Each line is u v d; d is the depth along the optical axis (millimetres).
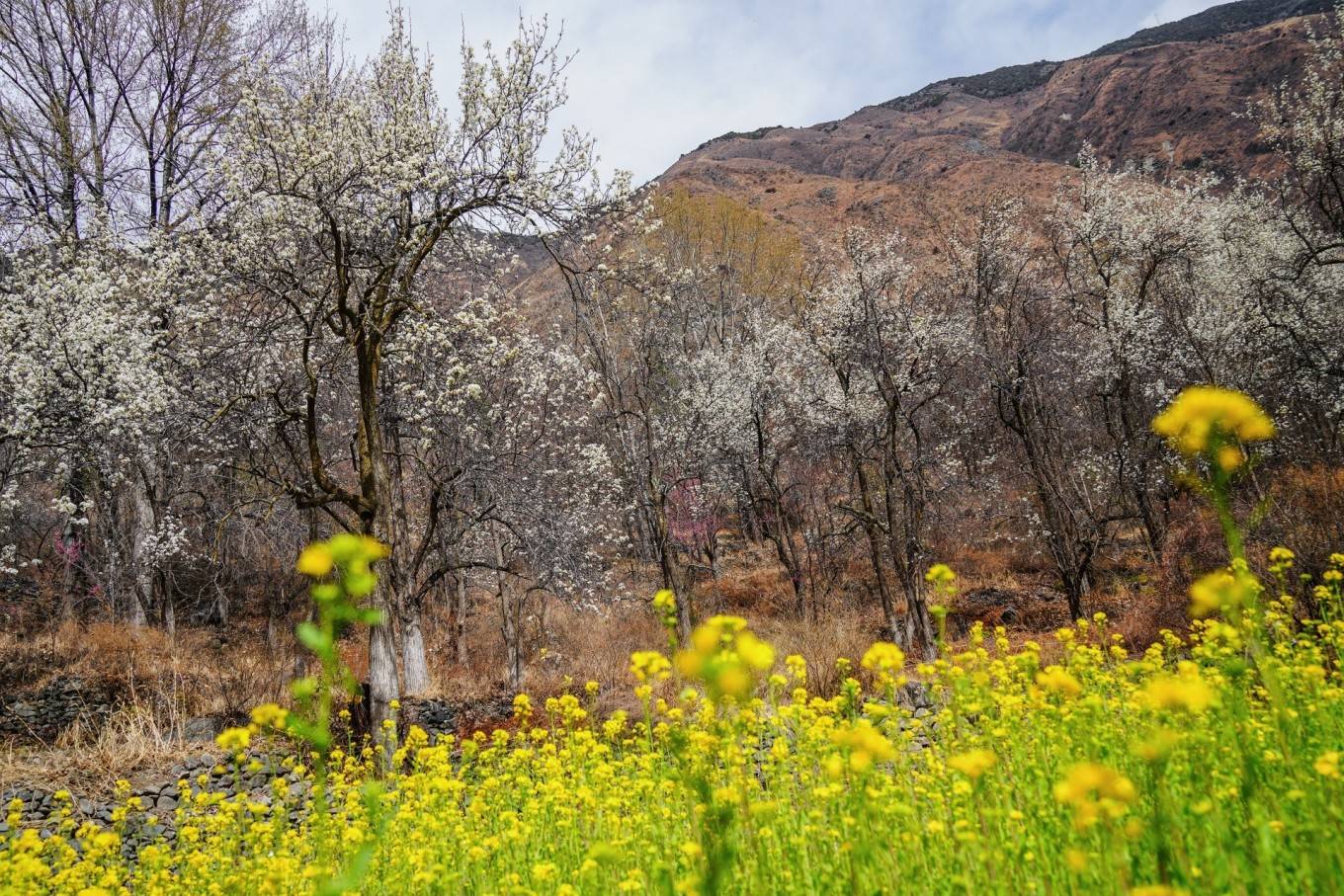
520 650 16594
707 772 3381
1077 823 2336
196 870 5078
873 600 20406
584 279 12992
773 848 3307
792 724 4840
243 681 13484
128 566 16594
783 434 23312
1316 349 15570
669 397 22859
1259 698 4840
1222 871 2549
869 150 141500
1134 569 18656
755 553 26234
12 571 15578
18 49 20375
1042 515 18469
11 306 15141
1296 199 19969
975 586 20250
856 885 2738
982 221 20828
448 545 15570
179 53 21469
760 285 34719
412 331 13320
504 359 13211
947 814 3564
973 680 3945
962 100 164125
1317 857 2393
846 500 21484
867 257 19766
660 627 17359
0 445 14719
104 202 18969
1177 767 3297
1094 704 3641
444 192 11820
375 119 12508
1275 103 18531
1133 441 18344
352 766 7672
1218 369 18016
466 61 11758
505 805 5465
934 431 23766
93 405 13992
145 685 13359
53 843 5602
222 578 16688
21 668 13547
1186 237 21203
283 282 11883
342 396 14781
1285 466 14828
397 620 13977
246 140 11641
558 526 13758
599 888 3594
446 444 15383
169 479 16000
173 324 15148
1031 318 20734
